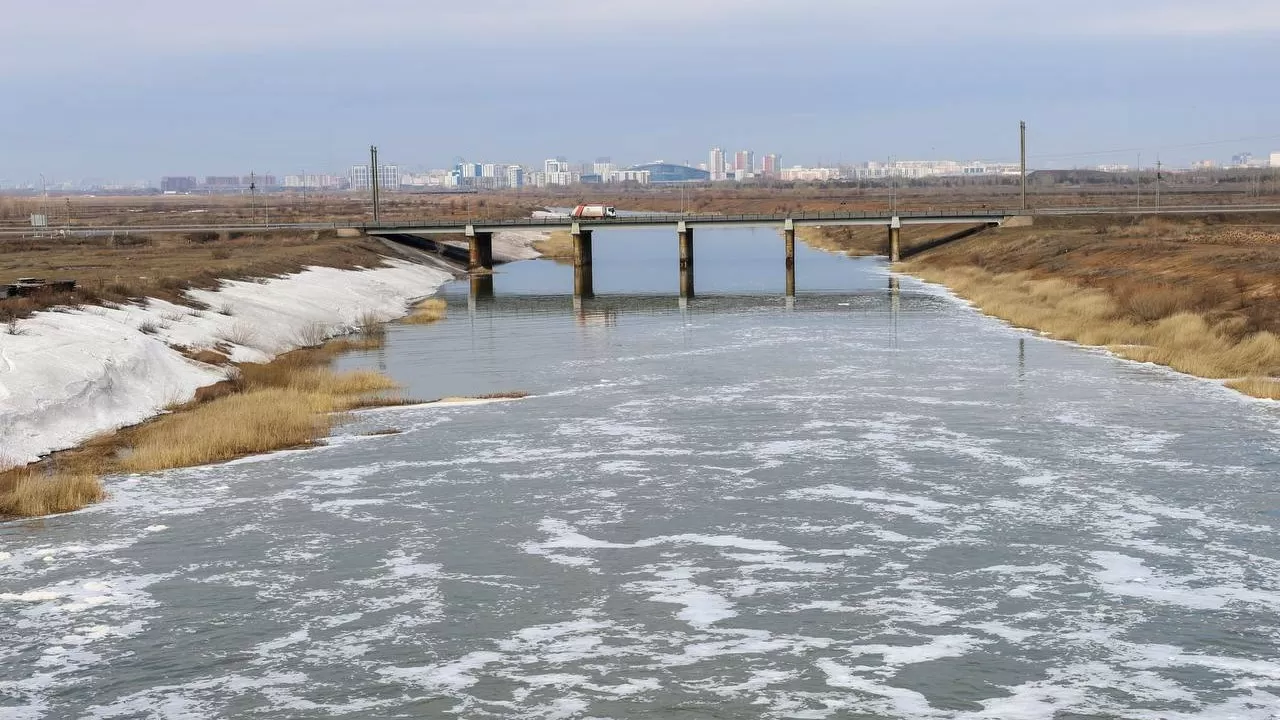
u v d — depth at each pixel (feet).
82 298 221.66
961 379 204.95
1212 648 96.48
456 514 132.16
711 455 155.63
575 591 110.11
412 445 162.50
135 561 117.39
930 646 97.76
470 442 163.73
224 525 128.16
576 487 141.90
